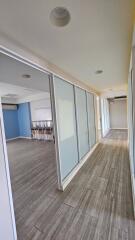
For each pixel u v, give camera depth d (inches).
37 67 78.1
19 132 361.1
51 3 41.1
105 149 187.6
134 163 89.7
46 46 66.5
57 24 50.4
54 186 102.7
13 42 59.4
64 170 102.3
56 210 76.7
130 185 97.0
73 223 67.1
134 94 67.1
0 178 51.5
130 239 57.2
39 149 223.9
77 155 129.5
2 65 83.5
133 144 94.0
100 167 130.2
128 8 44.1
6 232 53.2
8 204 54.6
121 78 139.0
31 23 49.1
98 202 81.0
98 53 77.4
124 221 66.4
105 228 63.2
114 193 88.7
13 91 225.5
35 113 318.7
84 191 93.0
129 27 53.8
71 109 120.1
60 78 101.3
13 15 44.8
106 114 338.3
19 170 138.5
